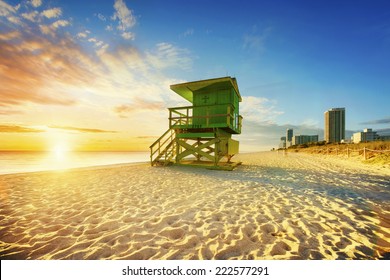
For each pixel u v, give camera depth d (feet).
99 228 10.53
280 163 44.78
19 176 26.07
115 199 15.58
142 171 30.35
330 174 27.12
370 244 8.72
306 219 11.39
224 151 33.63
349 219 11.36
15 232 10.11
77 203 14.58
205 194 16.83
